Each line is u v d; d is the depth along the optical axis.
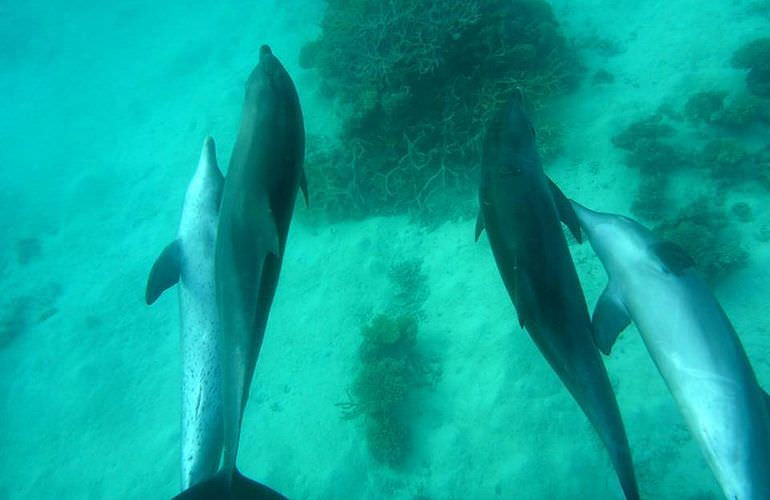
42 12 26.92
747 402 2.93
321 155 11.20
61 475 9.44
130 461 9.34
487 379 7.47
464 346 7.96
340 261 10.02
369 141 10.11
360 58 10.41
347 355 8.79
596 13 12.42
